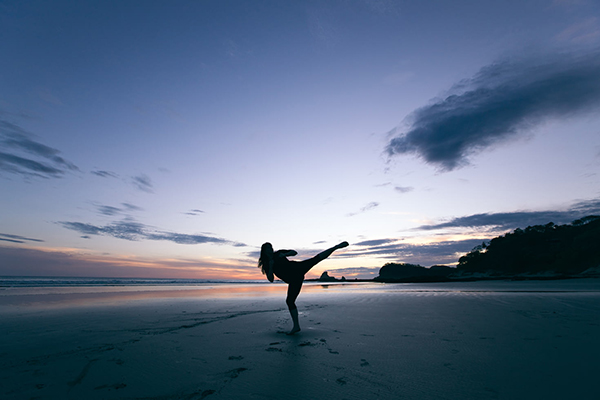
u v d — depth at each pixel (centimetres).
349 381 239
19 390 222
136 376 253
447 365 277
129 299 989
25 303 841
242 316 598
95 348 345
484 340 371
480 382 234
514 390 217
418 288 1781
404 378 245
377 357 305
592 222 7612
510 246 8519
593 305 701
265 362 291
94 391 222
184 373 261
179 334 421
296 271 439
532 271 7081
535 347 334
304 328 464
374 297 1003
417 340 377
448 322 504
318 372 261
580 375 245
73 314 623
